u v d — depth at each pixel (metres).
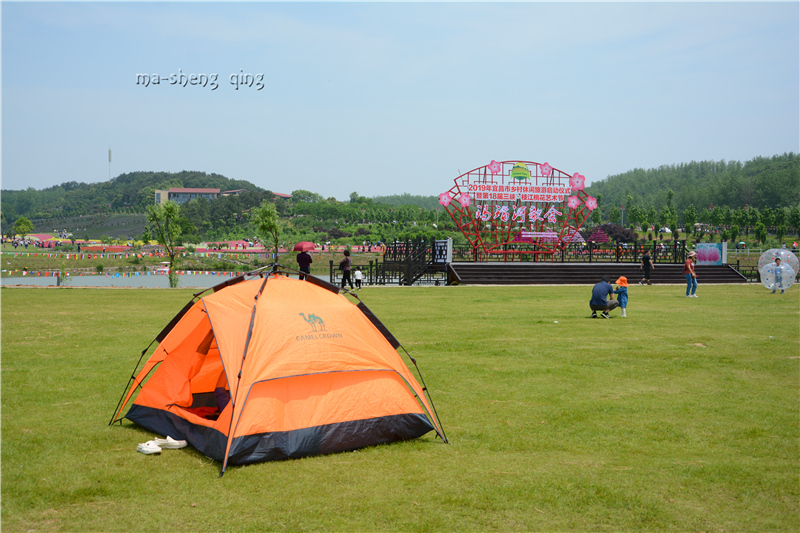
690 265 21.70
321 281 6.27
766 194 163.25
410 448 5.46
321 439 5.25
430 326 12.86
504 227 34.91
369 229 110.38
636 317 14.73
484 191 33.78
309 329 5.63
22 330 11.67
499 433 5.82
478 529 3.82
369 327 6.07
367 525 3.86
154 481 4.57
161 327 12.26
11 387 7.27
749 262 53.59
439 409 6.63
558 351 9.94
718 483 4.58
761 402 6.92
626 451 5.31
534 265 31.59
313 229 114.81
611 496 4.32
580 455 5.22
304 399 5.35
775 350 10.11
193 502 4.19
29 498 4.19
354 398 5.55
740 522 3.95
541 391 7.40
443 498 4.29
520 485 4.53
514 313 15.50
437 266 31.17
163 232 29.86
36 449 5.21
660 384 7.77
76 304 16.73
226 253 69.31
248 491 4.40
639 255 38.44
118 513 4.00
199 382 6.52
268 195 167.38
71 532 3.70
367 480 4.64
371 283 29.27
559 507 4.15
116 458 5.07
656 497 4.32
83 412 6.39
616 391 7.41
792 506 4.19
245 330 5.42
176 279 28.34
